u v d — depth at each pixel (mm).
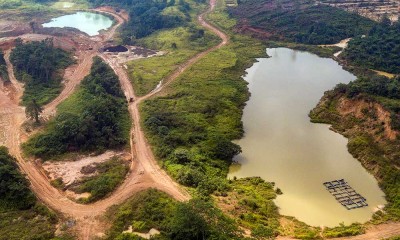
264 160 83375
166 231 57406
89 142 83312
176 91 115000
